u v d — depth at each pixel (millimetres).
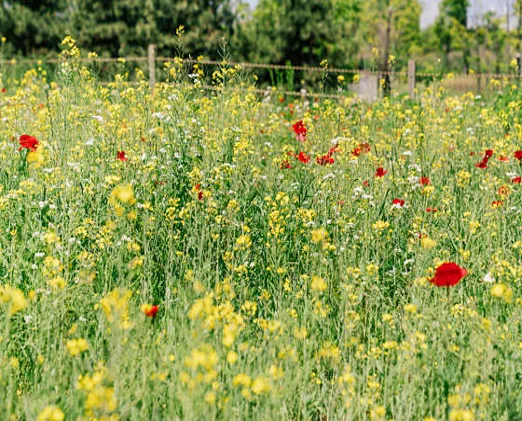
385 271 4203
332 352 3082
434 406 2891
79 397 2545
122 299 2732
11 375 2805
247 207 4648
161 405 2836
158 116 5336
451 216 4777
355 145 6398
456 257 4266
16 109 6496
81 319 3256
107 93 6766
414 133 6492
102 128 5488
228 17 26625
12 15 26328
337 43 27859
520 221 4742
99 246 3873
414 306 3070
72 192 4387
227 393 2775
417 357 2979
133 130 5535
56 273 3461
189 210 4320
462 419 2451
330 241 4406
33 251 3918
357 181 5242
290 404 2900
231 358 2562
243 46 27016
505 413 2748
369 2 45281
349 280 3824
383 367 3293
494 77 11531
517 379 3096
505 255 4266
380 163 5762
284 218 4496
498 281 3838
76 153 5133
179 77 5867
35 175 4641
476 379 2949
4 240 4070
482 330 3023
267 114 8969
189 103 5527
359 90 11188
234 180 4738
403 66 44062
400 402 2922
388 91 9180
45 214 4352
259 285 3973
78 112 5734
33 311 3256
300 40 27484
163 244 4195
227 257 3977
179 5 25234
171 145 5051
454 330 3211
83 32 25547
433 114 7863
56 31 26172
